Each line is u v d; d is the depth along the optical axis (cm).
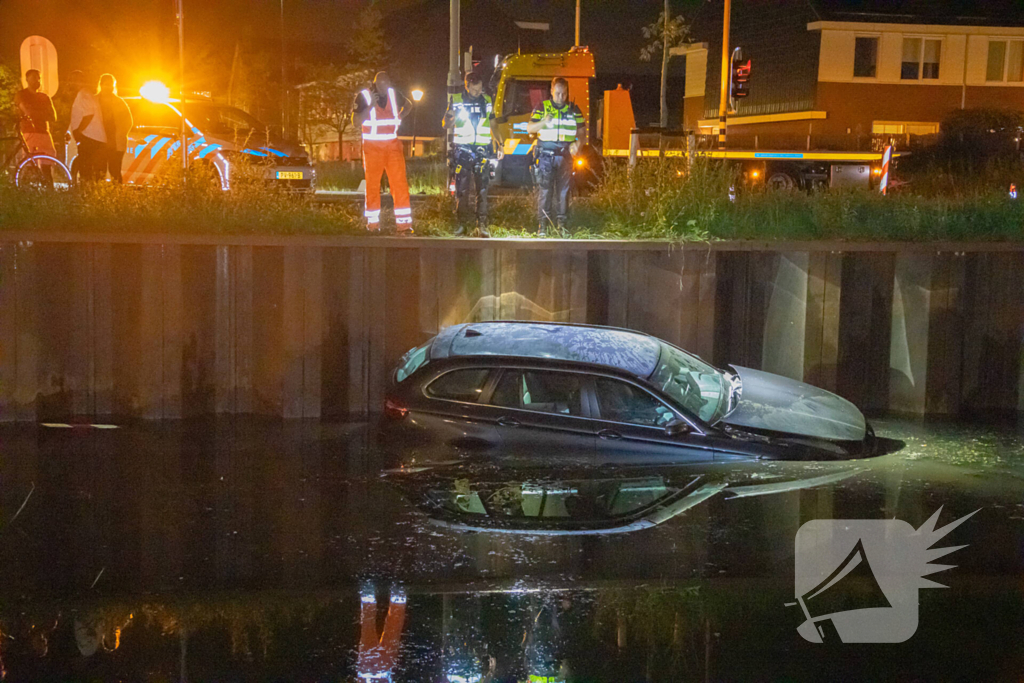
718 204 1080
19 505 633
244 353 930
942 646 452
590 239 1010
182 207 960
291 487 666
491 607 476
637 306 975
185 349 912
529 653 432
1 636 448
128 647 439
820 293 990
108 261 896
